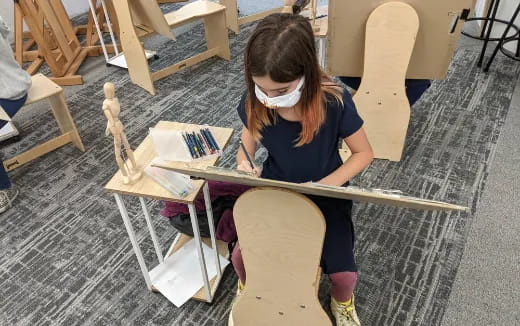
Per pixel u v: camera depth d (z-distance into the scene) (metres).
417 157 2.30
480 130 2.46
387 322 1.61
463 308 1.63
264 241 1.18
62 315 1.70
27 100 2.16
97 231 2.03
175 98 2.92
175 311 1.68
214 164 1.40
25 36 3.69
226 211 1.73
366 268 1.79
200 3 3.15
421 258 1.81
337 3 1.91
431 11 1.87
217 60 3.31
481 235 1.89
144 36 2.95
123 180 1.39
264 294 1.32
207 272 1.71
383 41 1.95
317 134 1.18
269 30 0.98
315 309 1.31
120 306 1.72
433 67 2.04
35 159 2.47
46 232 2.04
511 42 3.08
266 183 1.00
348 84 2.31
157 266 1.79
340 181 1.22
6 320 1.70
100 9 3.69
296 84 1.03
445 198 2.07
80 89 3.09
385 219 1.99
